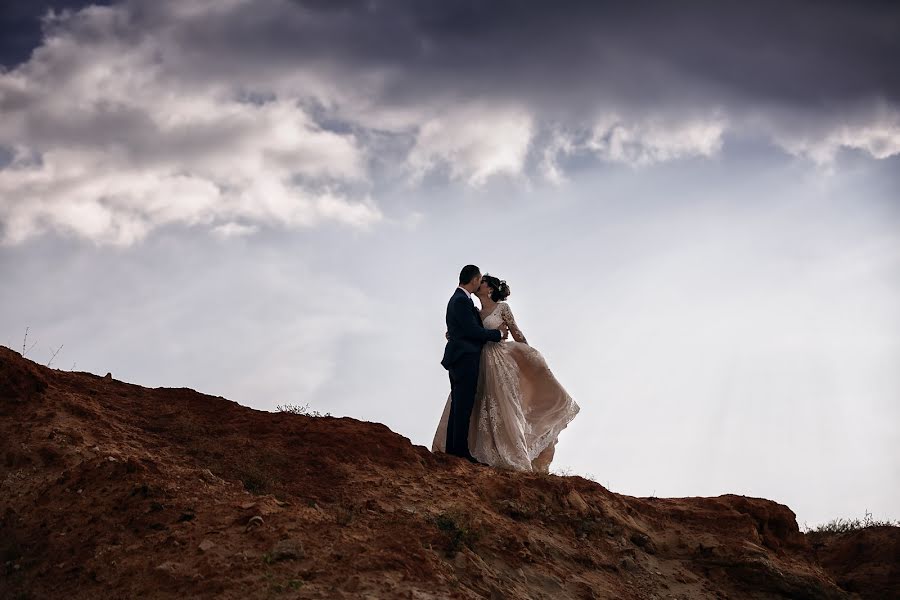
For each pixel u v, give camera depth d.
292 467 10.28
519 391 12.47
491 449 12.13
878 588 13.60
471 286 12.87
